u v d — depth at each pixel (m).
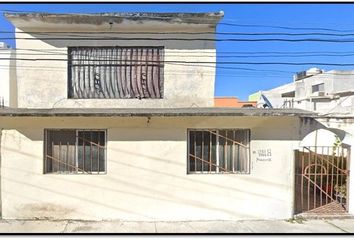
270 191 8.37
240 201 8.33
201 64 9.73
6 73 10.52
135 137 8.25
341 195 9.11
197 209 8.28
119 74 9.73
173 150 8.29
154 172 8.27
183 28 9.68
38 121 8.15
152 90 9.73
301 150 8.67
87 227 7.72
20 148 8.16
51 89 9.52
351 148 8.67
